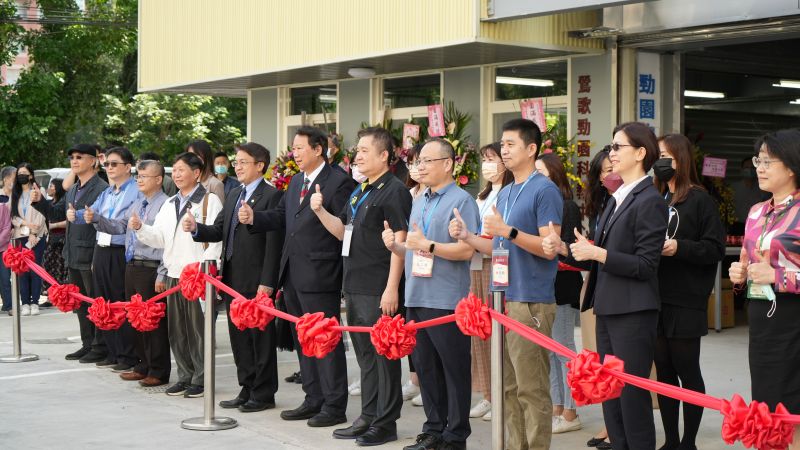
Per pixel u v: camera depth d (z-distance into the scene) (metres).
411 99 11.44
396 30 9.48
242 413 6.70
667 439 5.36
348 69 10.93
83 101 24.27
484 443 5.81
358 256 5.82
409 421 6.43
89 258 8.60
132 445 5.84
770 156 4.23
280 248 6.60
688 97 12.37
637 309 4.33
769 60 11.22
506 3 8.44
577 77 9.55
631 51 9.20
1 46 22.61
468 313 4.44
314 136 6.23
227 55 11.91
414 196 6.88
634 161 4.47
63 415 6.64
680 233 5.15
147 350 7.63
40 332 10.72
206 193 7.25
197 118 26.84
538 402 4.92
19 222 12.02
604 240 4.53
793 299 4.17
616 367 3.88
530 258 4.85
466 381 5.38
